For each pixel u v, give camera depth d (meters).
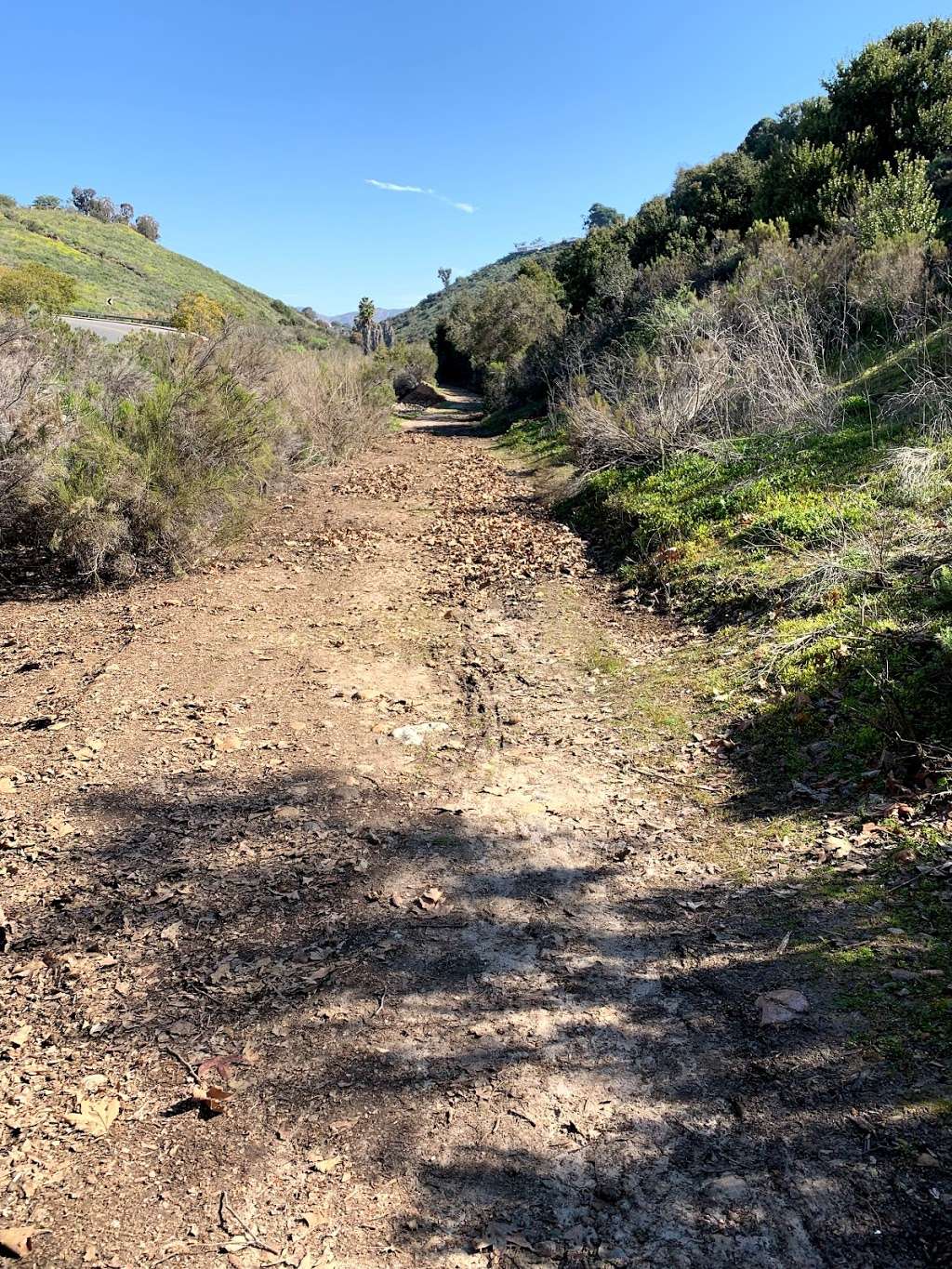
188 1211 2.04
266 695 5.61
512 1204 2.04
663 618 6.82
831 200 17.28
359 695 5.62
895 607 5.17
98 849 3.76
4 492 8.32
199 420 9.43
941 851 3.23
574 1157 2.16
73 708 5.34
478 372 43.38
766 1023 2.56
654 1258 1.87
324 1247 1.94
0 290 29.92
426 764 4.66
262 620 7.28
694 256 21.09
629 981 2.87
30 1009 2.79
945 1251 1.80
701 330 12.49
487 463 17.31
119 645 6.58
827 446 8.48
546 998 2.80
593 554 9.27
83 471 8.32
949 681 4.20
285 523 11.62
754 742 4.53
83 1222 2.01
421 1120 2.31
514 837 3.88
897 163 17.72
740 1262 1.84
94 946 3.11
